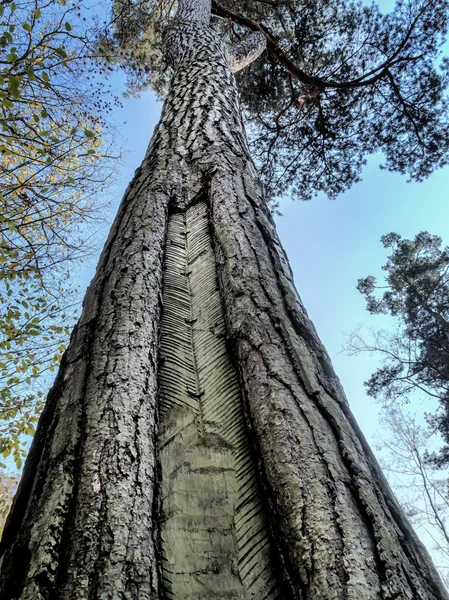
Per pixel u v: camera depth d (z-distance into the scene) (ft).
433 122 28.60
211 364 4.50
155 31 25.31
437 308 50.72
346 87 28.68
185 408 4.11
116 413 3.51
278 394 3.70
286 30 29.09
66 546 2.70
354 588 2.52
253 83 31.04
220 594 2.94
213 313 5.00
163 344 4.64
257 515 3.37
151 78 29.89
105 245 5.92
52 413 3.77
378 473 3.50
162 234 5.81
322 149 31.94
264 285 4.82
